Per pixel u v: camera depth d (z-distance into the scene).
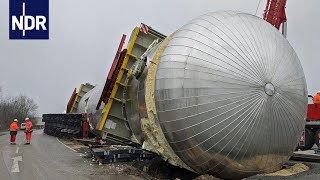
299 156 12.39
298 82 8.46
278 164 8.74
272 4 18.23
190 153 8.53
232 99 7.83
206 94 7.95
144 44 11.12
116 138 11.24
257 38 8.30
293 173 8.70
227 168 8.38
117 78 10.84
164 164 10.84
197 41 8.44
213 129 7.95
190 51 8.40
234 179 8.80
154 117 9.05
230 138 7.91
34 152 17.78
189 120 8.14
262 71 7.91
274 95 7.91
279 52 8.32
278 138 8.19
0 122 67.38
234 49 8.05
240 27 8.44
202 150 8.23
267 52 8.14
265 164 8.44
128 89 10.74
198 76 8.08
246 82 7.83
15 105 90.62
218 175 8.80
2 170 11.78
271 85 7.90
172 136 8.63
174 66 8.51
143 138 10.05
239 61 7.94
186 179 9.59
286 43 8.88
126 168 11.91
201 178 8.45
